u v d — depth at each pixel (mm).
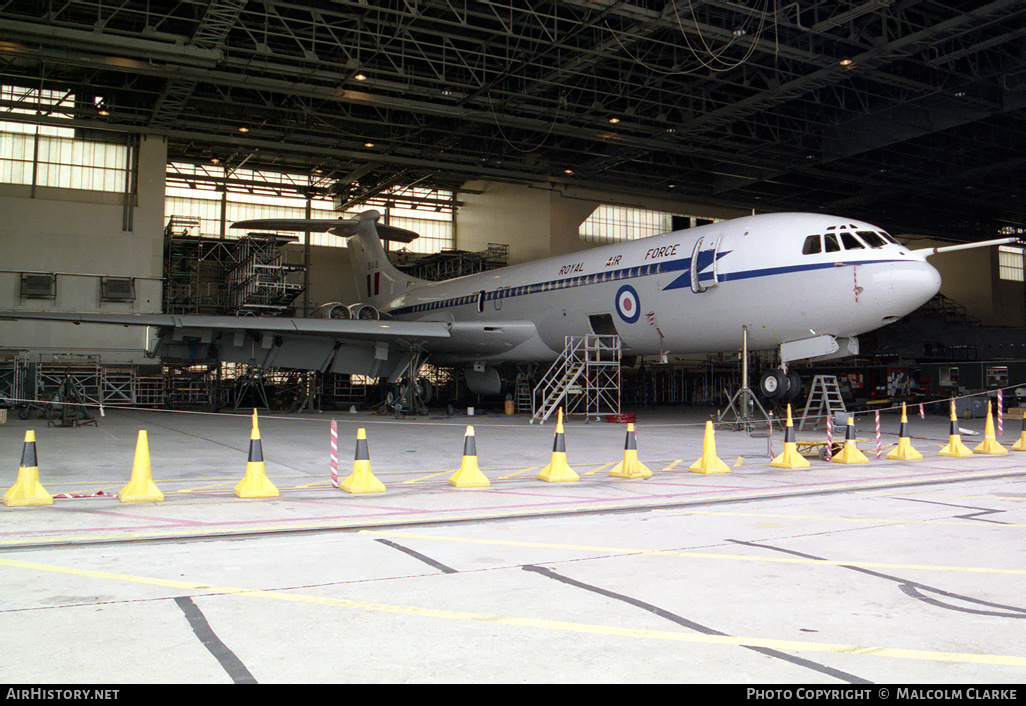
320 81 29609
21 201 32656
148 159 34531
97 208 33781
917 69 31734
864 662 4148
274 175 45844
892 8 25875
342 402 38844
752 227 21016
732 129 37156
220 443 17078
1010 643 4477
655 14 24359
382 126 37344
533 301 27328
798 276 19391
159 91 30922
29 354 32500
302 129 35469
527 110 32406
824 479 11508
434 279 47531
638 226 45875
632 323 23781
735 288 20656
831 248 19141
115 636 4469
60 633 4508
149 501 8852
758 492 10172
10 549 6609
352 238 41438
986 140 37656
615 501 9336
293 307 44312
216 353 27781
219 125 35844
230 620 4781
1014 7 24188
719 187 44906
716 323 21641
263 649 4285
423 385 30297
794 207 49812
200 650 4258
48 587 5465
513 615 4945
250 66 26922
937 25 24719
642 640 4484
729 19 26406
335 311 30328
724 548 6910
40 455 14344
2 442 16922
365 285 40344
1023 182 44938
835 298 18969
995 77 31125
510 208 45250
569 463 13625
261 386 34125
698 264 21469
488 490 10125
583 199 43625
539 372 32406
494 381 31672
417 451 15734
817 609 5113
